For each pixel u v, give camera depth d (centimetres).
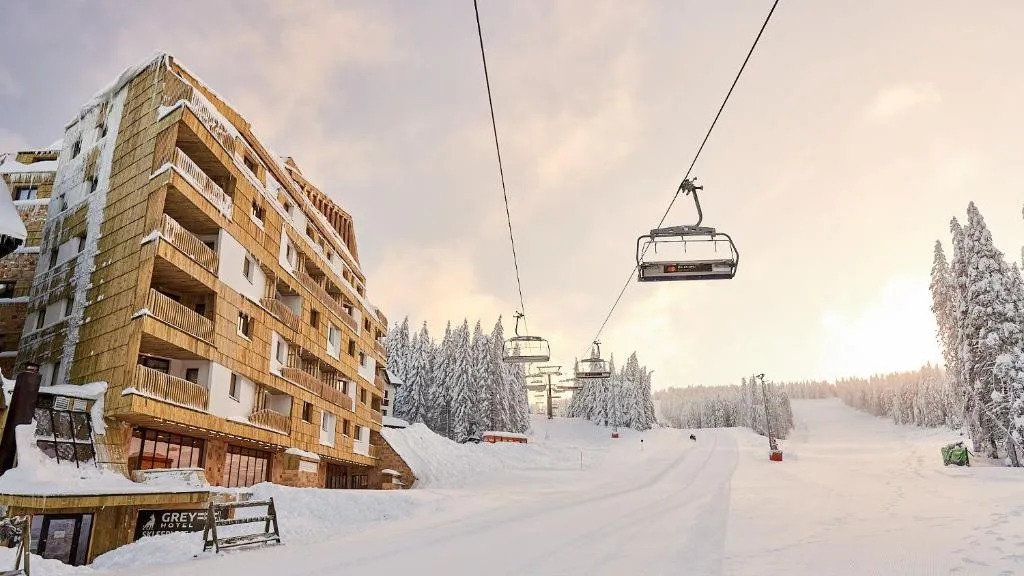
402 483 4853
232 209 2944
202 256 2683
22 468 1966
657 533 1543
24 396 2095
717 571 1036
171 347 2508
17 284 3234
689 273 1487
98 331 2508
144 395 2250
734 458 6034
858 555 1101
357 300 4875
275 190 3491
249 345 3009
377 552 1348
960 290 4634
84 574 1236
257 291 3189
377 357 5372
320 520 2141
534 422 11969
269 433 3112
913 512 1705
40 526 1862
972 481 2688
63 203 3153
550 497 2808
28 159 3700
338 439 4122
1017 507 1598
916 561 1019
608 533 1569
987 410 4256
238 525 1836
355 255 5241
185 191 2564
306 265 4006
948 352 5150
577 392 13512
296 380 3500
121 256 2550
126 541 2114
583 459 6050
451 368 8838
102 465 2192
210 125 2803
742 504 2195
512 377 9762
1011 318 4281
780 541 1313
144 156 2681
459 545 1426
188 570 1159
